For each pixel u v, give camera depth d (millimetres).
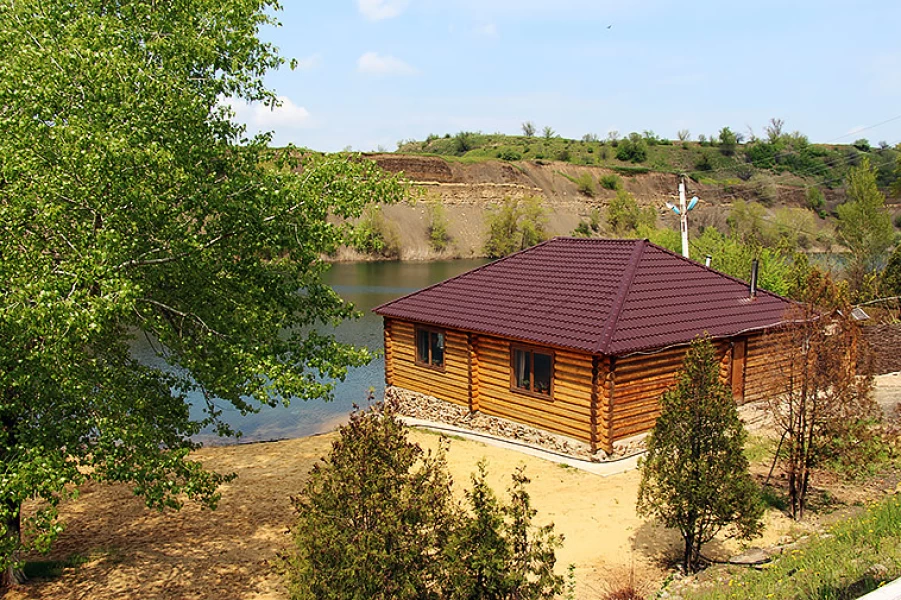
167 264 9703
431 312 19781
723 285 19312
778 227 67438
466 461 16016
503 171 110750
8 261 7609
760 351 18312
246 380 9930
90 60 8227
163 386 10633
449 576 6711
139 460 8906
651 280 17875
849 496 12992
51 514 7949
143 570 10867
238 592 10094
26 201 7621
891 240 51812
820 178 118875
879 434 12281
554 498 13391
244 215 9570
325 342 11188
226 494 14734
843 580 6840
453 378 19047
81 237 8266
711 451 9883
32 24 8641
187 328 10367
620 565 10461
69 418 8844
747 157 135250
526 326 16984
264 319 10312
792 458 12156
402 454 6688
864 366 12336
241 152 10930
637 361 15641
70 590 10117
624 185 118625
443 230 91625
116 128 8438
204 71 10320
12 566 9930
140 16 9641
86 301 7547
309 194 9914
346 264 81062
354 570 6219
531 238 92562
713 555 10734
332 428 21016
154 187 8727
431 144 161875
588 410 15477
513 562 7004
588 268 18734
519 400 17203
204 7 10031
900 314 30109
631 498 13219
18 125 7727
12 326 7352
